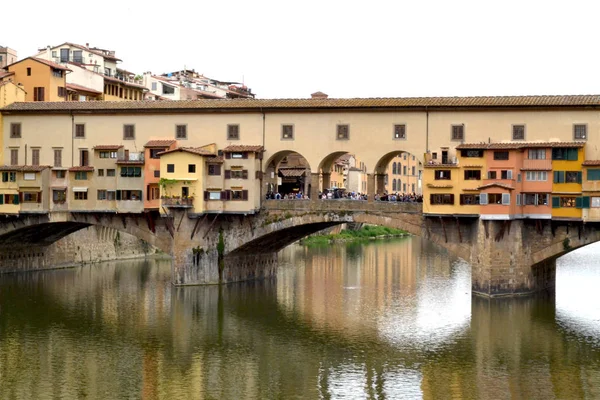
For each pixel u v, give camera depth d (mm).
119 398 52906
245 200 85062
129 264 110188
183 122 88125
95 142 90562
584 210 76375
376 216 82188
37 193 90812
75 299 82625
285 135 85375
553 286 87000
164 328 70500
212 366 59750
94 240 110938
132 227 90250
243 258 92562
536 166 77938
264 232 85812
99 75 124125
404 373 57719
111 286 90438
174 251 87500
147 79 144500
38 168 90375
